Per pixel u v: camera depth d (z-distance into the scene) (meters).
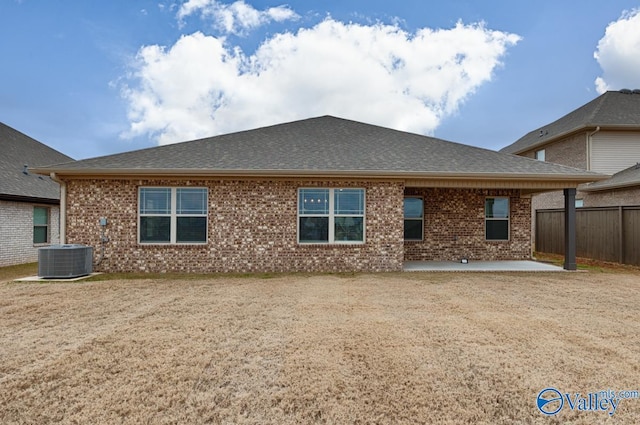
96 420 2.87
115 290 7.54
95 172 9.31
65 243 9.66
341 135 13.14
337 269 10.05
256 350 4.23
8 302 6.51
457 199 12.62
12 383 3.43
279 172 9.45
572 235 10.36
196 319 5.46
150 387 3.38
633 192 14.24
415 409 3.04
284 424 2.85
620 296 7.13
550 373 3.67
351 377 3.58
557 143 19.02
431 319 5.48
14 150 15.05
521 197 12.72
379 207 10.12
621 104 18.11
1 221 11.70
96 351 4.20
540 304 6.45
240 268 9.91
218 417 2.93
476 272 10.09
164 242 9.90
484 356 4.07
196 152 10.85
